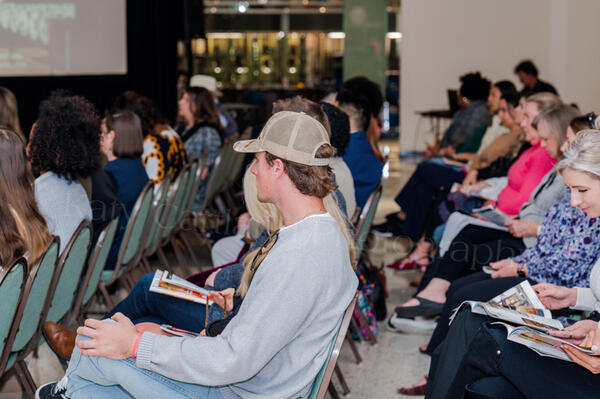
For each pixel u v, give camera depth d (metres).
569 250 2.83
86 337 1.96
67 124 2.92
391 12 12.52
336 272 1.86
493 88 6.07
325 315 1.87
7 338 2.29
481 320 2.34
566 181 2.28
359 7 12.21
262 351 1.78
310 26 14.23
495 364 2.17
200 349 1.81
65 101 2.97
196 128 5.72
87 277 3.06
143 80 7.76
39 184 2.89
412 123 11.72
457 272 3.84
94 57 7.62
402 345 3.88
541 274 2.94
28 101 7.48
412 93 11.65
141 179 3.85
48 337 2.60
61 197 2.90
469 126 7.06
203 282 2.90
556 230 2.91
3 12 7.33
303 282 1.80
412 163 11.22
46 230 2.47
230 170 6.39
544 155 3.79
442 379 2.36
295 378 1.89
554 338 2.03
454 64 11.46
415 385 3.28
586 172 2.21
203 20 8.82
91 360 1.96
